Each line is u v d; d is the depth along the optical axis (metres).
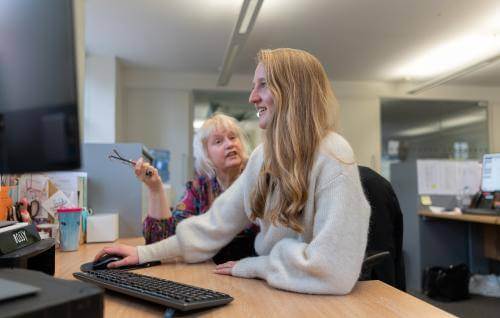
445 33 4.27
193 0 3.55
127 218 1.86
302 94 0.95
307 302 0.75
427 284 3.62
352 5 3.63
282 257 0.88
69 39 0.52
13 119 0.51
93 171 1.85
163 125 5.68
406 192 4.10
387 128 6.39
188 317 0.66
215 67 5.55
